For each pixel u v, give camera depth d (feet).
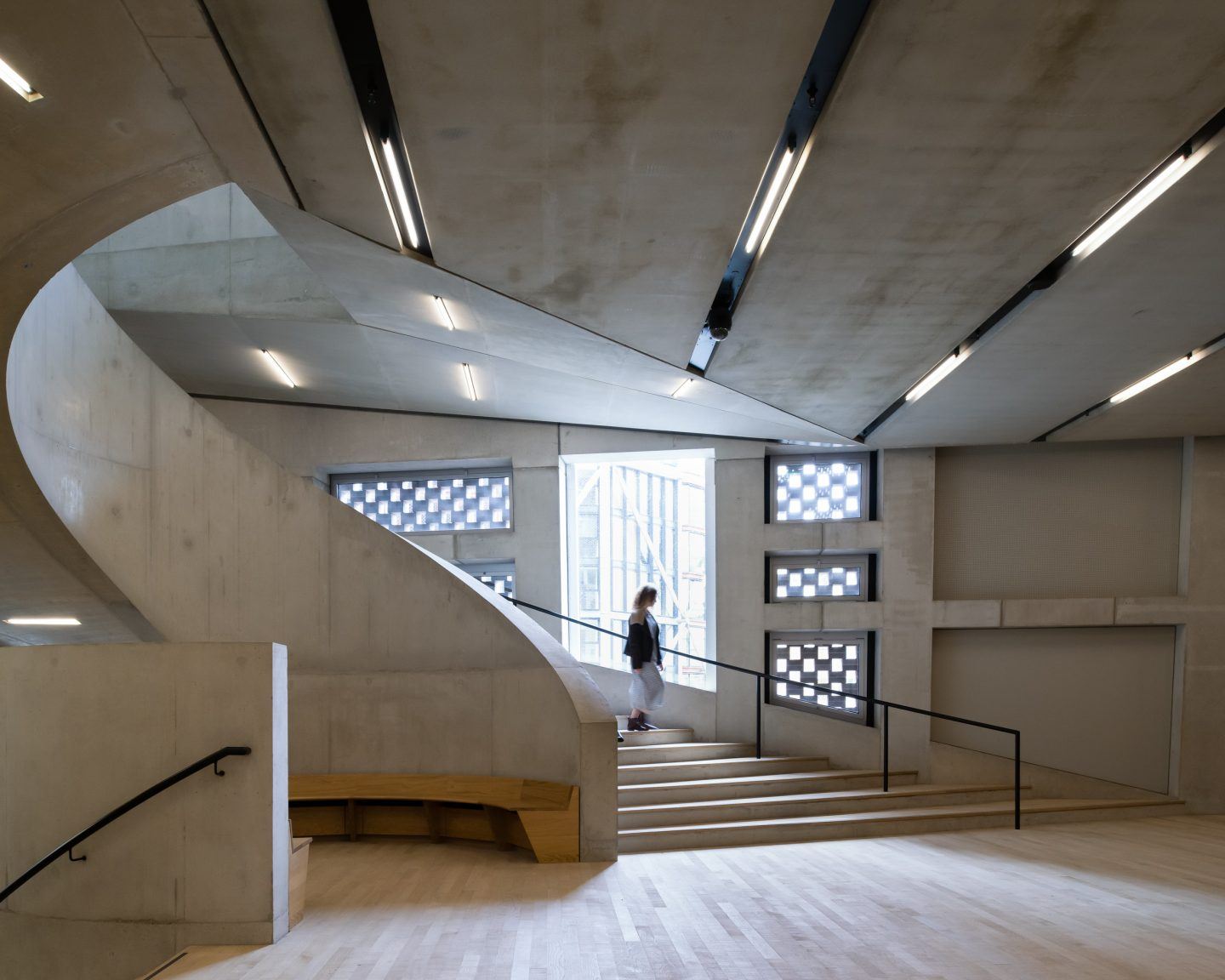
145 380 27.55
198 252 30.09
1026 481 35.81
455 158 15.01
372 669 28.48
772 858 24.88
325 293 29.07
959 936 17.20
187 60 12.50
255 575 28.55
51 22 11.62
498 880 22.24
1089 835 28.94
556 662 26.50
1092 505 35.53
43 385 22.43
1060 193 16.05
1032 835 28.71
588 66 12.66
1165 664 34.91
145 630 29.25
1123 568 35.29
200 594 27.89
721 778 32.12
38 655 18.74
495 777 26.66
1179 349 23.95
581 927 17.95
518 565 38.09
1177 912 19.12
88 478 24.93
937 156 14.92
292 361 33.55
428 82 13.01
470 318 24.57
